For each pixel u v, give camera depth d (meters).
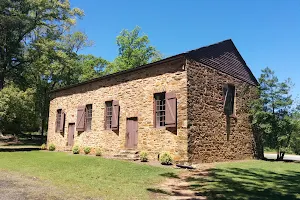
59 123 17.75
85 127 15.16
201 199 5.44
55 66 25.95
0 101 16.27
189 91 10.31
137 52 31.33
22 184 6.39
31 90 21.30
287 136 13.79
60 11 25.50
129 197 5.36
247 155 13.58
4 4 21.39
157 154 10.79
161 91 11.14
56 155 12.68
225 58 13.05
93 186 6.24
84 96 15.62
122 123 12.78
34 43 24.17
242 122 13.52
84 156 11.98
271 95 13.91
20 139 26.62
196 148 10.20
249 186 6.70
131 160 10.89
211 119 11.30
